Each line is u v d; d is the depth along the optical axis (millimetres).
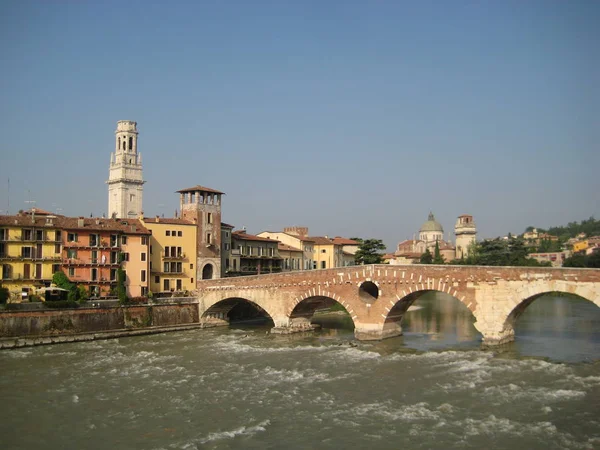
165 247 124250
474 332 105312
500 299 83375
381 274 94875
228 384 66688
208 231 131375
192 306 116000
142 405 58562
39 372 72875
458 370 71938
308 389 64125
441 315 136750
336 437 48781
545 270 79500
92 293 110312
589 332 100688
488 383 65000
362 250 156750
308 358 81812
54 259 106938
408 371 72188
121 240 115250
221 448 46750
